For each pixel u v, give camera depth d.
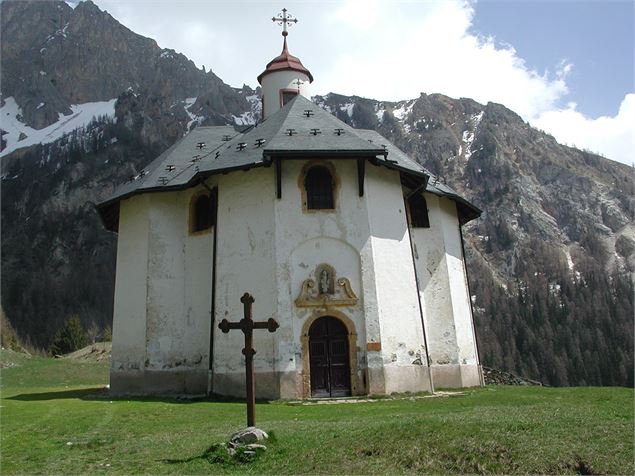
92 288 121.50
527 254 174.12
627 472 8.42
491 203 196.12
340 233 22.95
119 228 28.31
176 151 30.38
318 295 22.22
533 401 18.61
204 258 25.67
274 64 37.56
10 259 125.75
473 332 29.73
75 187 143.88
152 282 25.97
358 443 10.23
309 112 26.58
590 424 10.81
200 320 25.22
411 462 9.30
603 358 114.44
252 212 23.30
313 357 21.80
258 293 22.31
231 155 24.62
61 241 131.25
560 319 134.00
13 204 143.12
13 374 38.84
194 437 12.34
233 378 21.98
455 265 29.72
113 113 193.50
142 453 10.88
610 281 159.00
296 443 10.52
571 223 188.75
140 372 25.33
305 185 23.42
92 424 15.09
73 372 40.66
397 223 24.55
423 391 22.86
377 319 22.27
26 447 11.86
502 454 9.28
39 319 111.00
